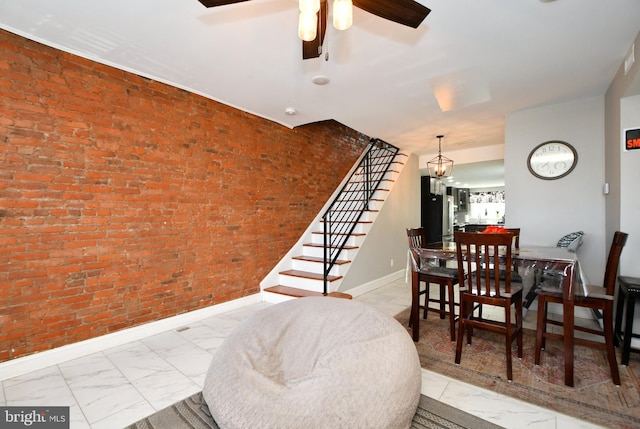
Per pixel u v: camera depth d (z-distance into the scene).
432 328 3.11
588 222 3.32
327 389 1.43
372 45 2.31
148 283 2.92
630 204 2.62
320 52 1.77
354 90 3.14
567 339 2.09
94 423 1.73
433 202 8.55
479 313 3.15
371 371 1.53
